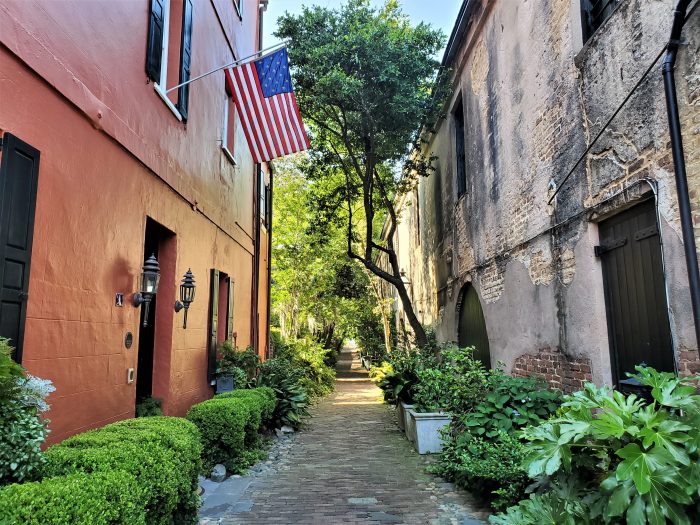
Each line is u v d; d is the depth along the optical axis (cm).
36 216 334
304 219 1716
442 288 1249
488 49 847
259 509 447
